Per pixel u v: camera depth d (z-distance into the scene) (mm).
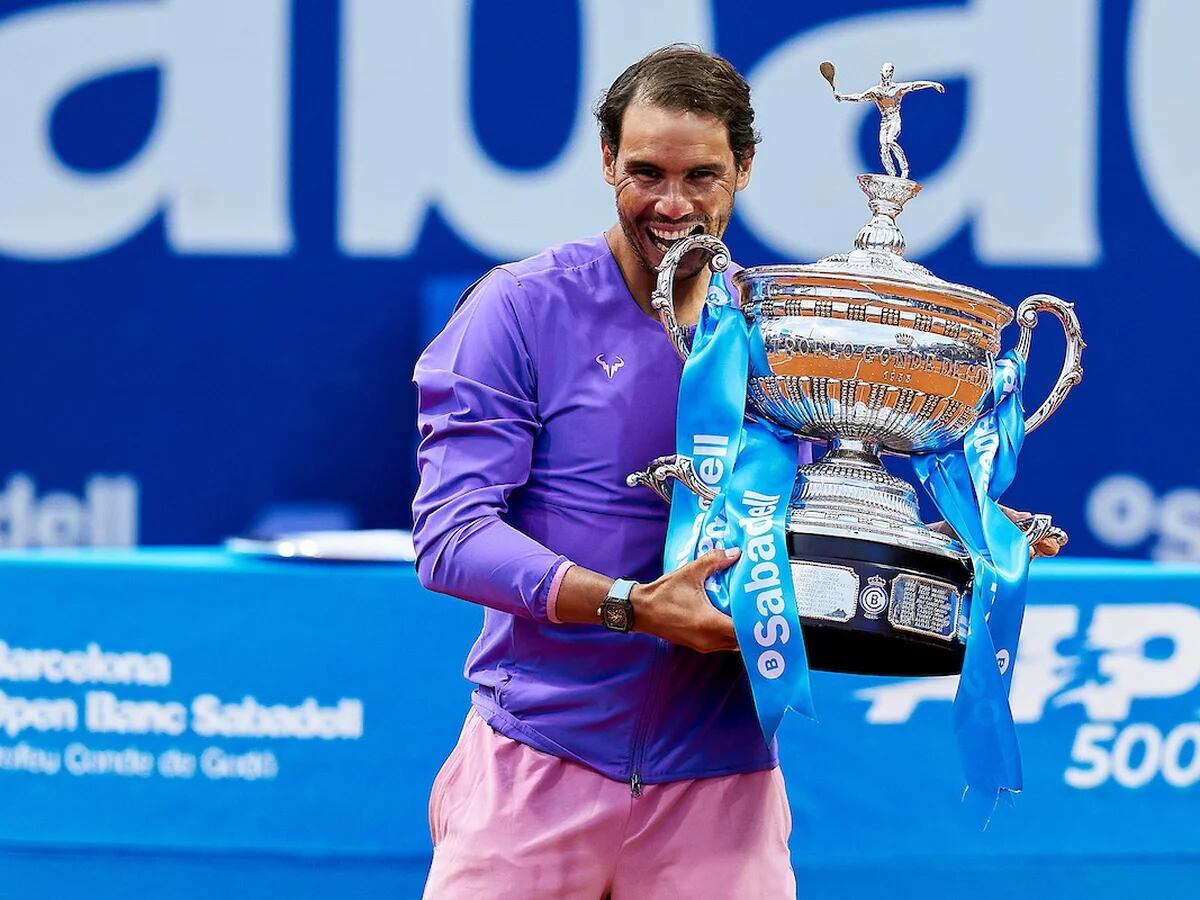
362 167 15297
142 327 15477
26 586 9375
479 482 5863
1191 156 15430
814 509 5672
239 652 9289
